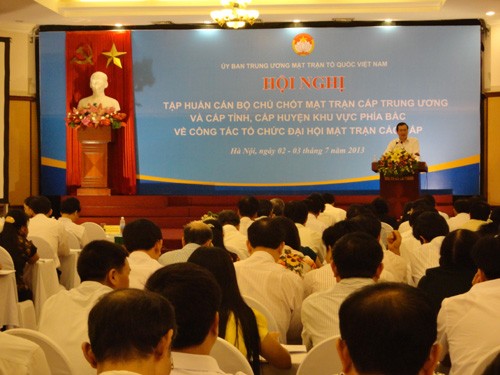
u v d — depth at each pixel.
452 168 15.38
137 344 1.88
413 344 1.55
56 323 3.55
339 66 15.52
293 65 15.59
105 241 3.82
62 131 15.80
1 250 6.61
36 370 2.74
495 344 3.24
